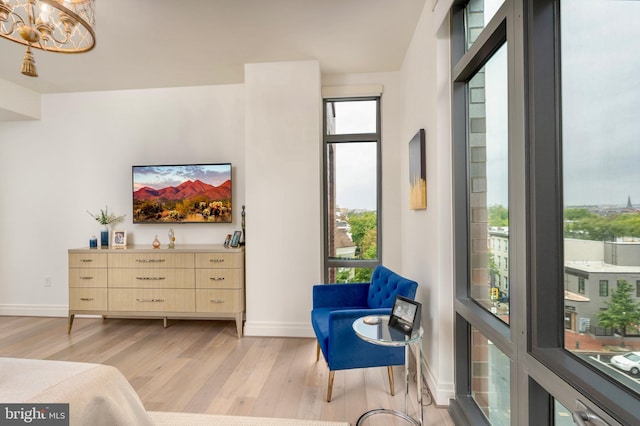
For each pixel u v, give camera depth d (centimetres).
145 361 267
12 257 399
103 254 337
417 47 261
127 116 386
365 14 246
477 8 180
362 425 183
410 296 198
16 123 390
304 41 285
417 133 247
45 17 161
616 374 85
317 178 323
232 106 375
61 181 390
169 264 331
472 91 191
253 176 328
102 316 381
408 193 303
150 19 246
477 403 189
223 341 312
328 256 367
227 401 208
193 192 373
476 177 186
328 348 204
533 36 110
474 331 193
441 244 205
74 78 352
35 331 341
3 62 310
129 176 387
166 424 185
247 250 328
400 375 246
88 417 119
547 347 111
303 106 324
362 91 351
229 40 281
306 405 204
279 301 325
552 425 116
